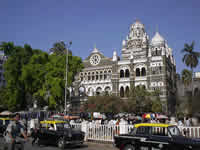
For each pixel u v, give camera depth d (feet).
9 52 163.32
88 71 243.60
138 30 268.62
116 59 226.58
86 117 149.69
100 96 163.73
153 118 115.24
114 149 58.44
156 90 171.01
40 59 156.97
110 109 153.07
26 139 37.60
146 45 256.32
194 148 40.37
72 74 164.55
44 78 153.48
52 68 153.69
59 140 59.62
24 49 163.22
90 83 237.25
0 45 162.71
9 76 153.48
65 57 160.97
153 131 46.78
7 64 154.30
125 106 154.20
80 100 217.56
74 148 59.82
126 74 229.86
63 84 148.25
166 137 44.75
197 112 73.77
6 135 36.35
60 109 169.99
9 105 153.38
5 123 78.69
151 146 45.42
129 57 239.30
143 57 229.45
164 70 200.44
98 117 132.67
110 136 67.36
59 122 65.82
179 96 87.25
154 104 160.97
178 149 42.06
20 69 156.87
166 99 190.90
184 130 63.46
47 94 154.61
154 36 258.37
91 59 245.86
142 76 209.77
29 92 159.74
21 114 135.13
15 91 150.30
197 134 62.49
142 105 157.17
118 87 218.79
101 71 236.63
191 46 175.42
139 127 48.98
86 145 64.85
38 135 65.05
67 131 61.21
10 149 35.24
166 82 199.62
